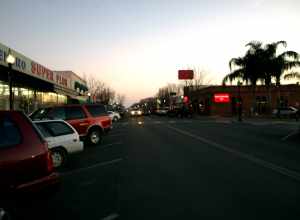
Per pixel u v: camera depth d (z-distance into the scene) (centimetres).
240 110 4125
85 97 6300
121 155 1341
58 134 1112
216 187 799
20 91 2947
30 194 493
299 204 660
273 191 756
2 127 491
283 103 6178
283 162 1128
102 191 791
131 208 656
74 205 683
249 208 638
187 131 2545
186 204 672
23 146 498
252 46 4638
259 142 1752
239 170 995
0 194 454
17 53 2167
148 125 3453
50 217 614
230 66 4781
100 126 1719
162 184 842
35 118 1592
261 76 4634
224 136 2102
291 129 2702
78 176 966
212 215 604
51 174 533
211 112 6331
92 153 1422
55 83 3428
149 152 1404
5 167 465
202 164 1103
